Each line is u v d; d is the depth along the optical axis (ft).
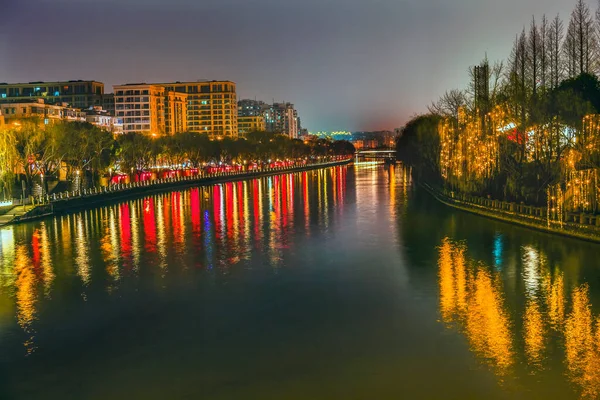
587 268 150.20
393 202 345.92
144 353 100.37
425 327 109.29
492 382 85.71
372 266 161.27
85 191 359.05
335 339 104.37
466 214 274.77
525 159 271.90
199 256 181.16
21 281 152.87
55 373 93.15
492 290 133.08
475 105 333.42
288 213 295.69
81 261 177.17
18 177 383.65
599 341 100.22
